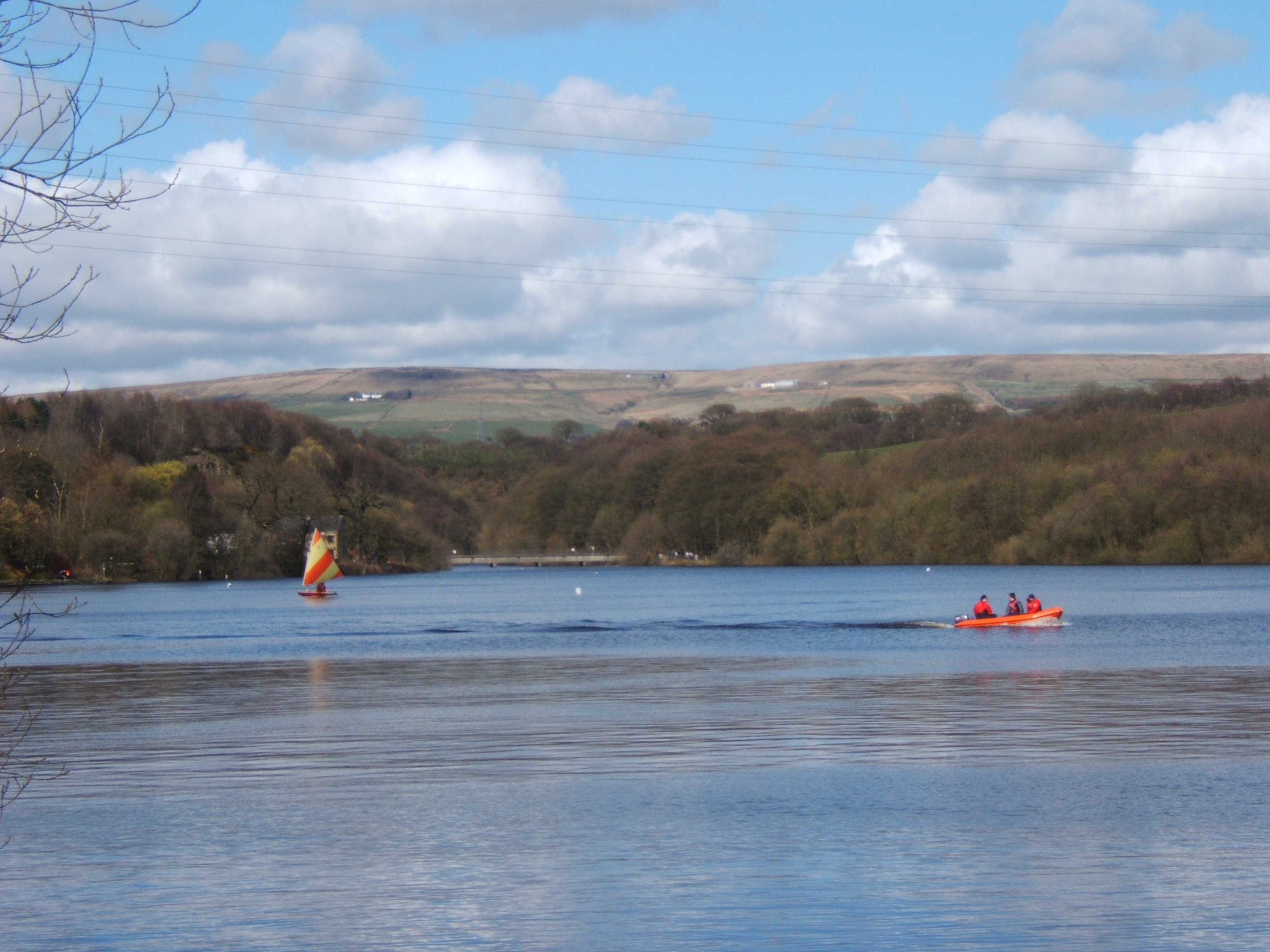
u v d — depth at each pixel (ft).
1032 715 202.90
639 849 118.52
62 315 72.33
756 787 145.89
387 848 120.37
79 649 389.39
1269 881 105.60
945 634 404.98
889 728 189.98
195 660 347.36
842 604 593.83
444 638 425.28
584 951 91.61
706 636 414.82
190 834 126.82
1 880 111.24
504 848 119.85
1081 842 118.52
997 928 94.99
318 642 411.13
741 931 95.09
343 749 178.50
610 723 201.26
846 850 116.88
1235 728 186.39
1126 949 90.58
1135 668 278.87
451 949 92.58
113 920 99.91
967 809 132.26
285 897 105.50
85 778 157.58
